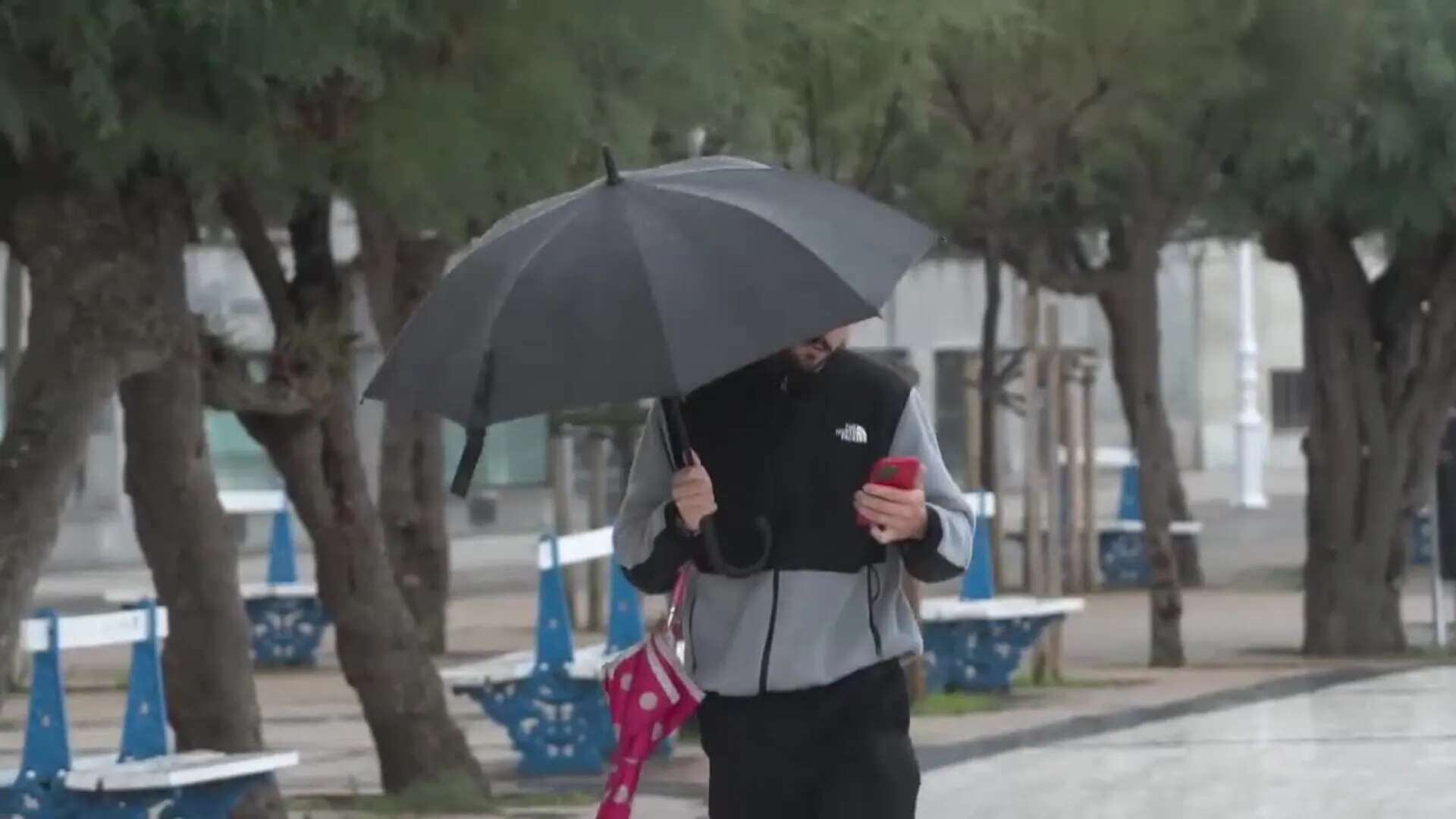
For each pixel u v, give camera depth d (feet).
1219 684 130.72
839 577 44.27
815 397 44.47
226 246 109.81
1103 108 125.49
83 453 67.00
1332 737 109.60
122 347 67.15
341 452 88.22
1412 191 134.21
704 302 41.14
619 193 42.70
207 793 73.41
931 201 130.00
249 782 74.54
